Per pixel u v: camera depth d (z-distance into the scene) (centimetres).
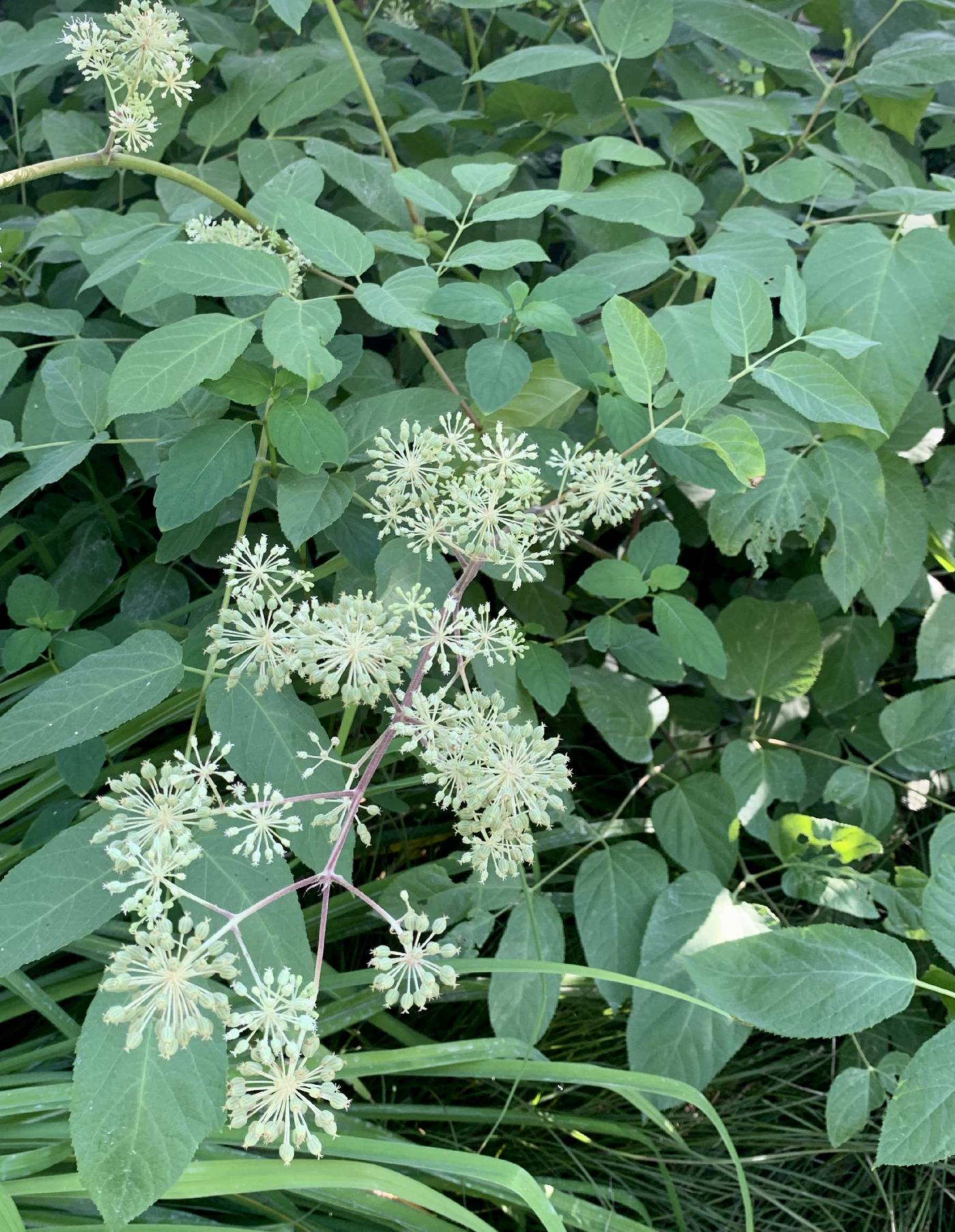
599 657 85
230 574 45
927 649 69
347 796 43
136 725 63
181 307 69
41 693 47
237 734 47
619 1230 54
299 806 46
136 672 48
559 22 94
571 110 83
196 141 78
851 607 80
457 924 62
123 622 67
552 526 54
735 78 86
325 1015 58
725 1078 71
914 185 80
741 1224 68
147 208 78
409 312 51
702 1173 69
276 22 102
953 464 73
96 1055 37
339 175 71
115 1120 36
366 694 42
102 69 57
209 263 49
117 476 85
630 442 53
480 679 60
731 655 72
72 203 92
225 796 62
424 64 120
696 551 96
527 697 62
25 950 40
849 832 64
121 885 35
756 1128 70
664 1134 68
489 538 48
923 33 73
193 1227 48
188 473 50
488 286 54
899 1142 41
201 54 77
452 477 50
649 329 50
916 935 63
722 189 86
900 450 67
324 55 80
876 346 57
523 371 51
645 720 69
